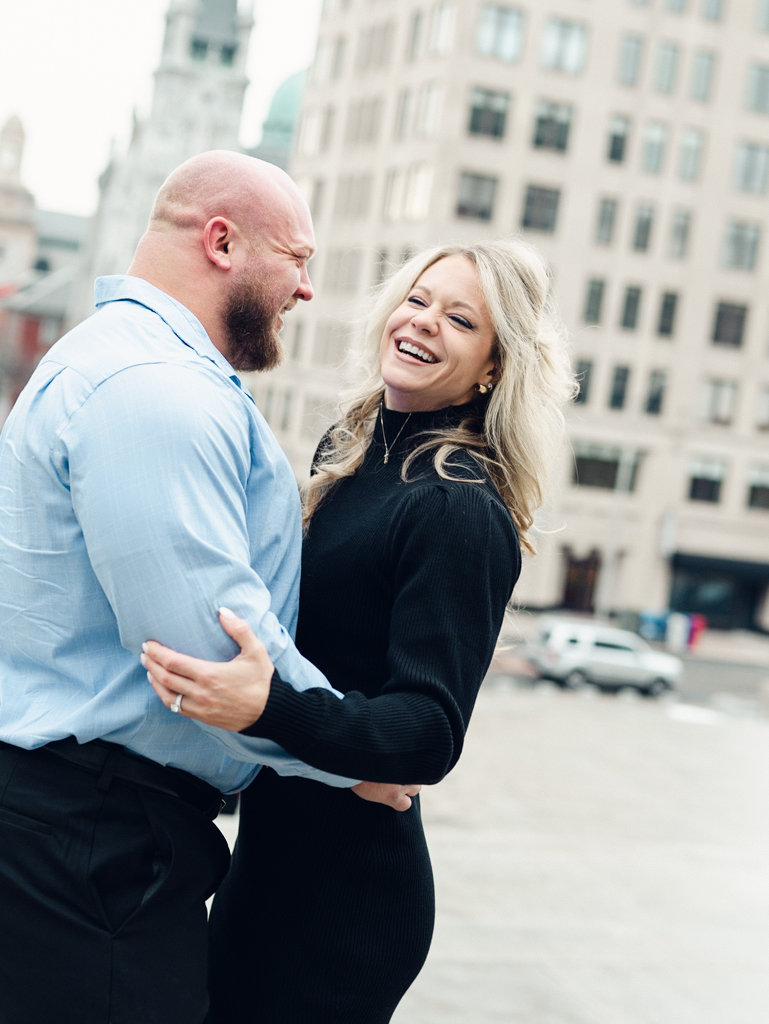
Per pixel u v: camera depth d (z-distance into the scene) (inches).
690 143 1373.0
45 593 58.4
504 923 163.6
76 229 3796.8
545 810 273.4
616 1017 130.6
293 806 67.6
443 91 1307.8
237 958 69.0
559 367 75.1
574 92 1334.9
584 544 1381.6
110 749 58.9
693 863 224.2
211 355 62.1
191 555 54.8
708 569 1448.1
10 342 2404.0
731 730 476.7
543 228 1344.7
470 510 62.8
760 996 144.6
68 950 57.4
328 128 1546.5
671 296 1386.6
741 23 1371.8
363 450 75.5
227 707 54.3
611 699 813.9
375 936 66.9
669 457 1403.8
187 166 63.7
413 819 69.3
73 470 56.4
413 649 60.4
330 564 67.8
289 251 64.4
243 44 2396.7
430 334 70.3
